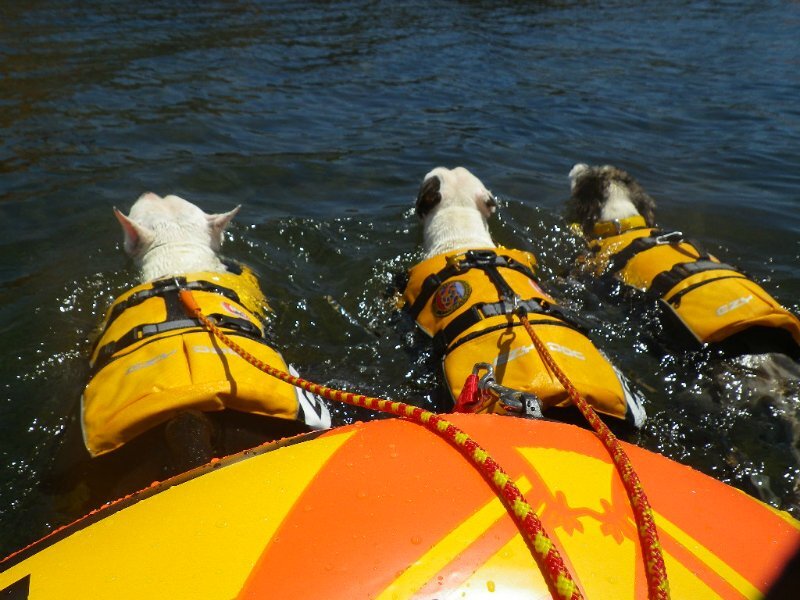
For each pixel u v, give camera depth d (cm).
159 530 63
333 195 219
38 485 110
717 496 69
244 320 129
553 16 550
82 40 373
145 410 104
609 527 62
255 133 262
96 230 186
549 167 246
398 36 442
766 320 138
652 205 197
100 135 249
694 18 560
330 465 67
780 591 61
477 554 58
